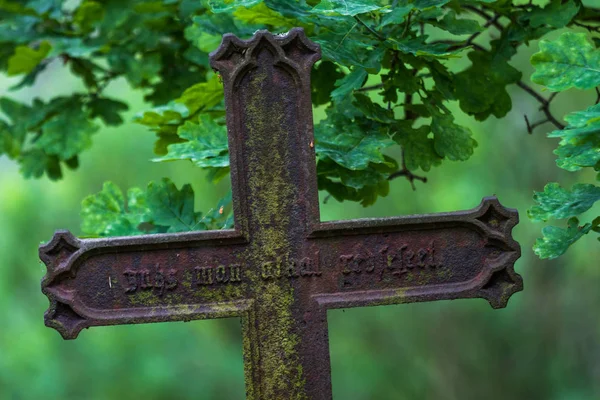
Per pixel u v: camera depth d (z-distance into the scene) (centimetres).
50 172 463
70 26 475
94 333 1298
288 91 291
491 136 1035
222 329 1362
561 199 291
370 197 346
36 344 1267
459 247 297
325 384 297
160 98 448
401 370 1262
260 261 294
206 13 372
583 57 269
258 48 288
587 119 260
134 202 355
